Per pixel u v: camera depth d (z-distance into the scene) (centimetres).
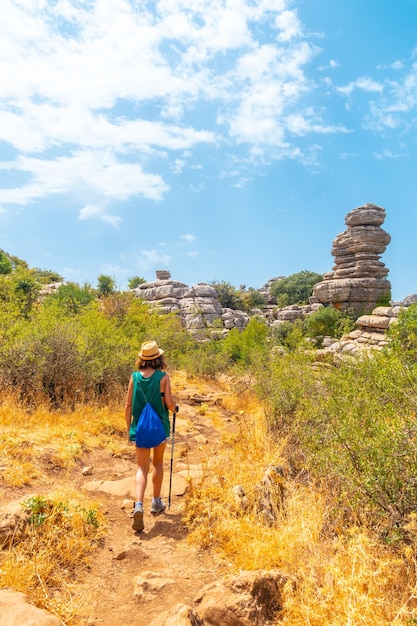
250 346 2539
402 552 310
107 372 966
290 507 420
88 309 1823
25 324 942
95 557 369
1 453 536
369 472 350
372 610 249
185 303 4497
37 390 829
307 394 698
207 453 705
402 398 432
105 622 284
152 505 462
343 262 5000
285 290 8044
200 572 347
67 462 571
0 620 245
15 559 316
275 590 303
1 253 5906
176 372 1889
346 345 1570
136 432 449
